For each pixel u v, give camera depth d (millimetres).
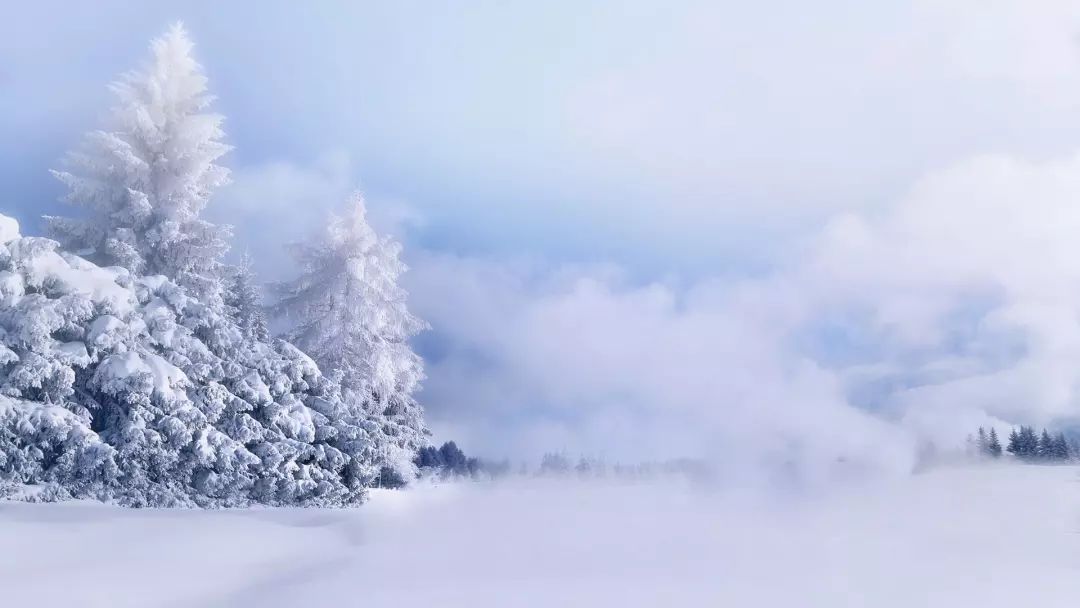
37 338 16953
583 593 7895
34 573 8156
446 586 8375
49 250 17969
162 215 24594
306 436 23047
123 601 7207
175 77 26328
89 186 24047
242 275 26859
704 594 7871
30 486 16375
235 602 7398
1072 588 8180
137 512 15922
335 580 8867
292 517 18172
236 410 21281
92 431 17578
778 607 7121
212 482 19641
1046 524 16766
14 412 16359
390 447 31391
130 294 19453
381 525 17094
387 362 31609
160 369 19062
